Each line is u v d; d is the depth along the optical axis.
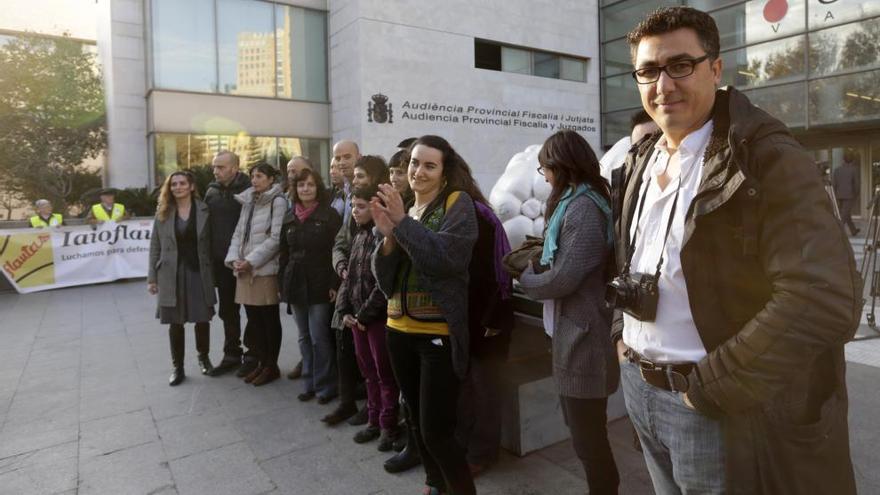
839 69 12.37
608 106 18.83
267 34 15.18
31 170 17.09
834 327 1.02
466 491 2.23
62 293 8.82
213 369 4.54
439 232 2.23
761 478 1.18
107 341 5.74
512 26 16.75
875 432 2.95
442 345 2.25
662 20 1.25
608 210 2.02
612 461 2.09
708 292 1.20
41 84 17.23
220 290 4.60
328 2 15.72
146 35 14.59
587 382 1.99
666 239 1.30
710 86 1.26
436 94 15.27
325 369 3.83
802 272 1.03
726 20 14.52
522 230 3.75
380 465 2.97
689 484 1.28
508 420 2.99
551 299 2.03
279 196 4.21
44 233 9.09
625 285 1.35
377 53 14.44
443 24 15.34
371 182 3.20
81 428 3.54
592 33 18.69
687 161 1.29
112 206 9.84
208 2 14.50
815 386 1.20
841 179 10.93
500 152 16.50
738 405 1.11
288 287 3.78
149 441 3.33
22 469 3.02
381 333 3.01
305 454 3.12
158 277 4.36
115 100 14.98
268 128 15.24
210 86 14.63
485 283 2.43
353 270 3.21
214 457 3.11
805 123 13.02
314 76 15.78
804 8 12.89
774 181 1.08
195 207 4.43
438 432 2.23
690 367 1.25
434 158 2.41
